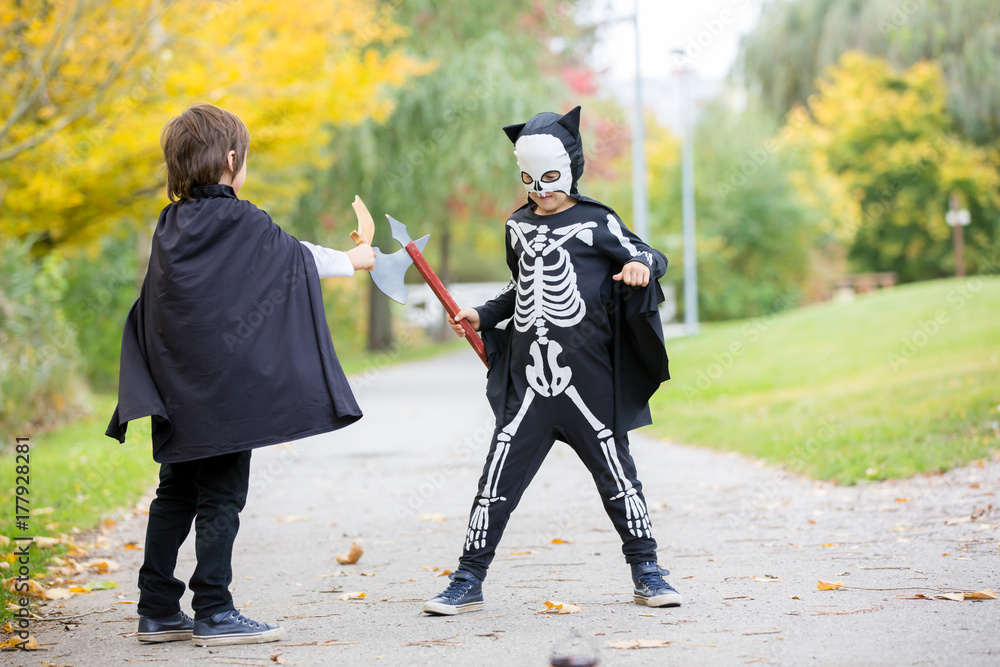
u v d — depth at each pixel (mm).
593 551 6309
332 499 8930
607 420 4785
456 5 25078
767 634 4180
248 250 4184
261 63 13070
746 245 41812
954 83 34219
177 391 4094
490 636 4336
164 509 4434
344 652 4145
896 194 40250
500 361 5020
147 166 13562
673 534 6746
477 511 4844
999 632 4031
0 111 11680
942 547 5746
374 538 7086
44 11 11406
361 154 23938
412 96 23797
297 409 4141
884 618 4340
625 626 4410
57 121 11750
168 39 12242
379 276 4684
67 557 6520
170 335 4102
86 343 20484
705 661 3830
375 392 21047
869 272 44812
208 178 4262
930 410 10281
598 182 32969
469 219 32281
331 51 14617
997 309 19062
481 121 24250
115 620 4898
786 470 9273
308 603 5133
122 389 4145
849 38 37000
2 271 13688
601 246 4742
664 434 12930
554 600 5008
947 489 7438
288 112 13898
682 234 40312
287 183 18609
